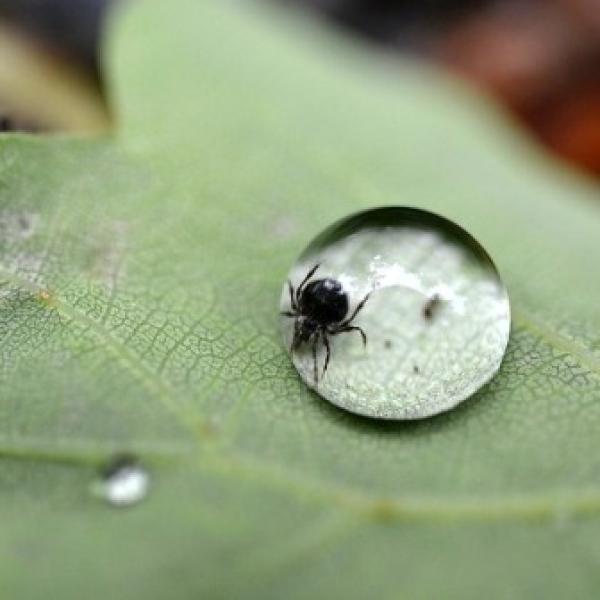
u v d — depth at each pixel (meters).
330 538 0.06
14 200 0.06
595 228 0.07
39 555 0.05
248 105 0.07
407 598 0.05
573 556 0.06
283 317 0.06
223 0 0.07
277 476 0.06
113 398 0.06
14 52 0.08
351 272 0.06
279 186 0.07
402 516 0.06
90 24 0.08
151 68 0.07
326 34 0.08
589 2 0.09
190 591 0.05
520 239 0.07
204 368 0.06
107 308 0.06
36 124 0.08
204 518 0.06
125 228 0.06
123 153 0.06
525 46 0.10
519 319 0.06
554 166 0.07
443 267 0.06
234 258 0.06
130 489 0.06
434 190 0.07
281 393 0.06
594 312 0.06
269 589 0.05
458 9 0.10
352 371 0.06
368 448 0.06
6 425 0.06
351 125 0.07
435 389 0.06
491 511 0.06
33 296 0.06
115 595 0.05
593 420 0.06
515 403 0.06
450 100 0.07
